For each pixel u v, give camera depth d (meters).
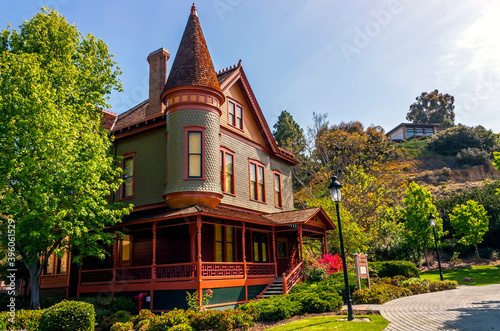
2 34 16.50
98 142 15.74
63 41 16.89
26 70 13.89
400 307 12.88
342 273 18.39
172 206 17.45
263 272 19.11
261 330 11.16
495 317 10.09
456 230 32.44
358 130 57.09
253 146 23.05
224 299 15.59
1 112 13.74
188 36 19.77
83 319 10.87
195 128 17.84
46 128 13.78
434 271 28.69
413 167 54.25
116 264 17.64
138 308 15.38
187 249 17.59
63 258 20.59
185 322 11.27
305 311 13.38
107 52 18.81
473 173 56.22
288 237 24.67
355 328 9.73
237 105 22.22
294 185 49.50
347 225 26.11
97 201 16.05
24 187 13.62
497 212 34.34
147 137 20.19
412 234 29.97
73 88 16.16
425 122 102.62
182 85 18.11
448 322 9.73
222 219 16.83
